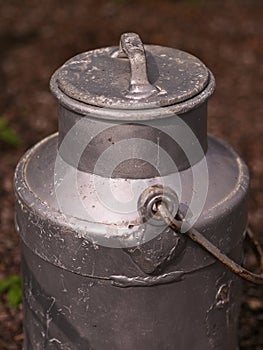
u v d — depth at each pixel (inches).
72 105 83.8
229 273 92.5
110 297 87.4
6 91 207.0
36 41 233.9
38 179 91.3
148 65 90.3
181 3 261.3
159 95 82.7
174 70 89.1
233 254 92.9
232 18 252.2
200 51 230.7
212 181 89.4
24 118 195.0
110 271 85.5
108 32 239.9
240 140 187.9
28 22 246.2
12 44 232.1
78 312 89.8
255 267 140.3
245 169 95.4
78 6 257.9
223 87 212.2
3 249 147.8
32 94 205.8
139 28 243.0
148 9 257.0
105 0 261.9
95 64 90.7
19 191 91.0
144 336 89.9
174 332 90.7
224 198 88.7
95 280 86.7
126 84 85.4
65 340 92.8
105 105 81.7
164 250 84.3
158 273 85.6
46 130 190.1
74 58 92.7
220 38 238.5
